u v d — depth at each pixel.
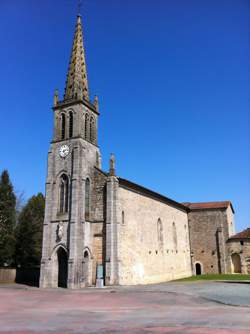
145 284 47.09
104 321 17.97
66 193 46.44
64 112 50.38
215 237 72.50
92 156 49.47
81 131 48.38
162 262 56.28
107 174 46.94
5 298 31.06
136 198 50.72
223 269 70.31
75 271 41.66
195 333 14.44
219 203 76.44
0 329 16.17
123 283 43.59
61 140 48.97
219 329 15.32
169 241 61.09
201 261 72.44
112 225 44.06
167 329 15.42
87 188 47.06
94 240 45.44
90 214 46.34
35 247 71.94
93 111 52.25
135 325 16.64
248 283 44.66
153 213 55.97
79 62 53.16
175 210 67.38
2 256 63.88
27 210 75.12
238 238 70.69
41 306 25.30
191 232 74.50
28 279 56.59
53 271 44.22
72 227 43.19
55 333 14.95
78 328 16.06
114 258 43.06
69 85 52.47
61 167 47.72
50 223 46.12
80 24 56.56
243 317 18.80
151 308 23.19
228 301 25.97
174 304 25.33
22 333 15.04
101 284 41.47
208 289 35.84
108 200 44.97
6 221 67.12
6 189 70.75
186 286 40.44
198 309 22.38
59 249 44.66
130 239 47.00
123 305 25.05
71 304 26.19
